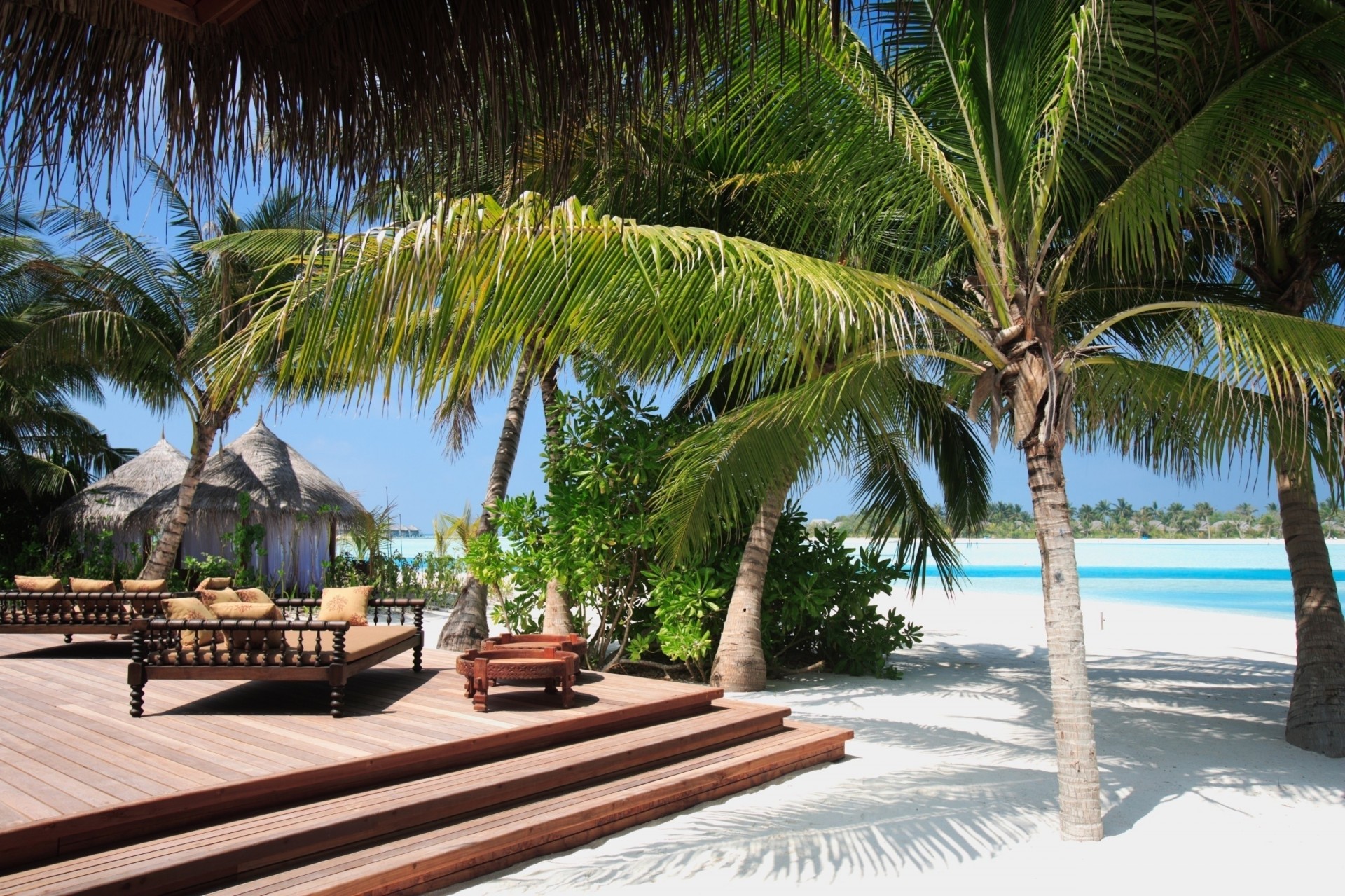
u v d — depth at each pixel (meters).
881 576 11.16
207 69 2.01
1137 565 56.16
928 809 5.51
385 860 4.18
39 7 1.87
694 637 9.70
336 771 4.75
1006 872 4.53
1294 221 7.43
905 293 4.94
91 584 9.45
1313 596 7.50
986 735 7.73
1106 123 5.16
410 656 9.61
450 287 3.45
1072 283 7.50
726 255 4.14
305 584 19.64
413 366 3.44
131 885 3.61
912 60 5.27
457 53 1.77
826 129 5.20
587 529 9.91
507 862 4.60
